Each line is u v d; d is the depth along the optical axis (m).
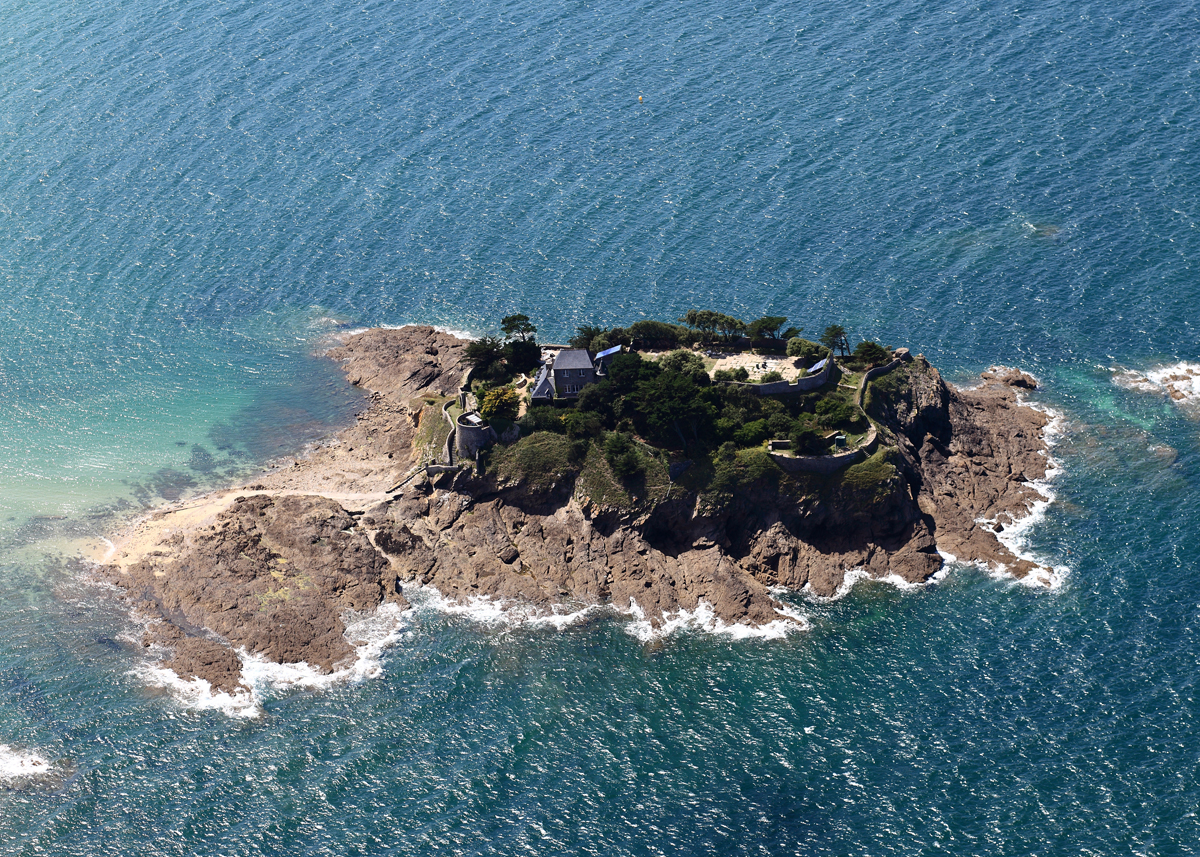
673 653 148.50
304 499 169.88
